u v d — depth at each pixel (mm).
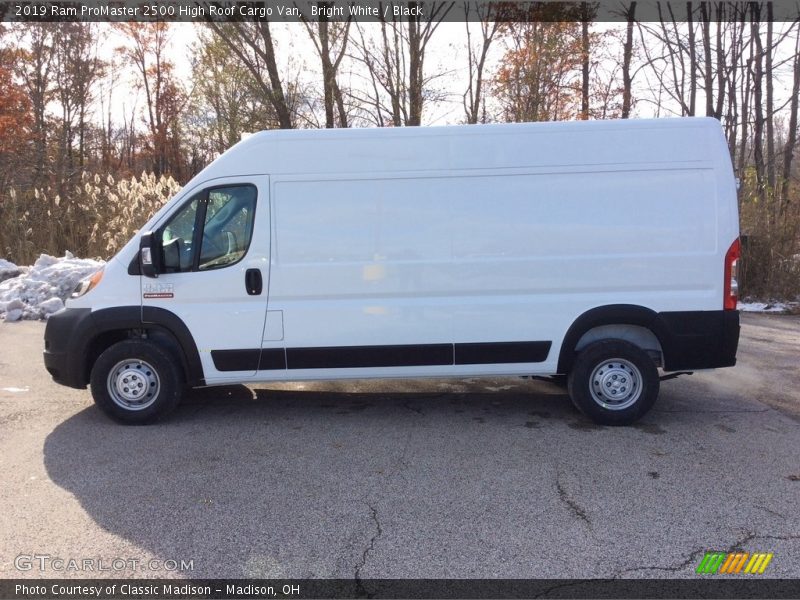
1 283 12086
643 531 3752
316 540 3670
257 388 6965
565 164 5465
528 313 5516
